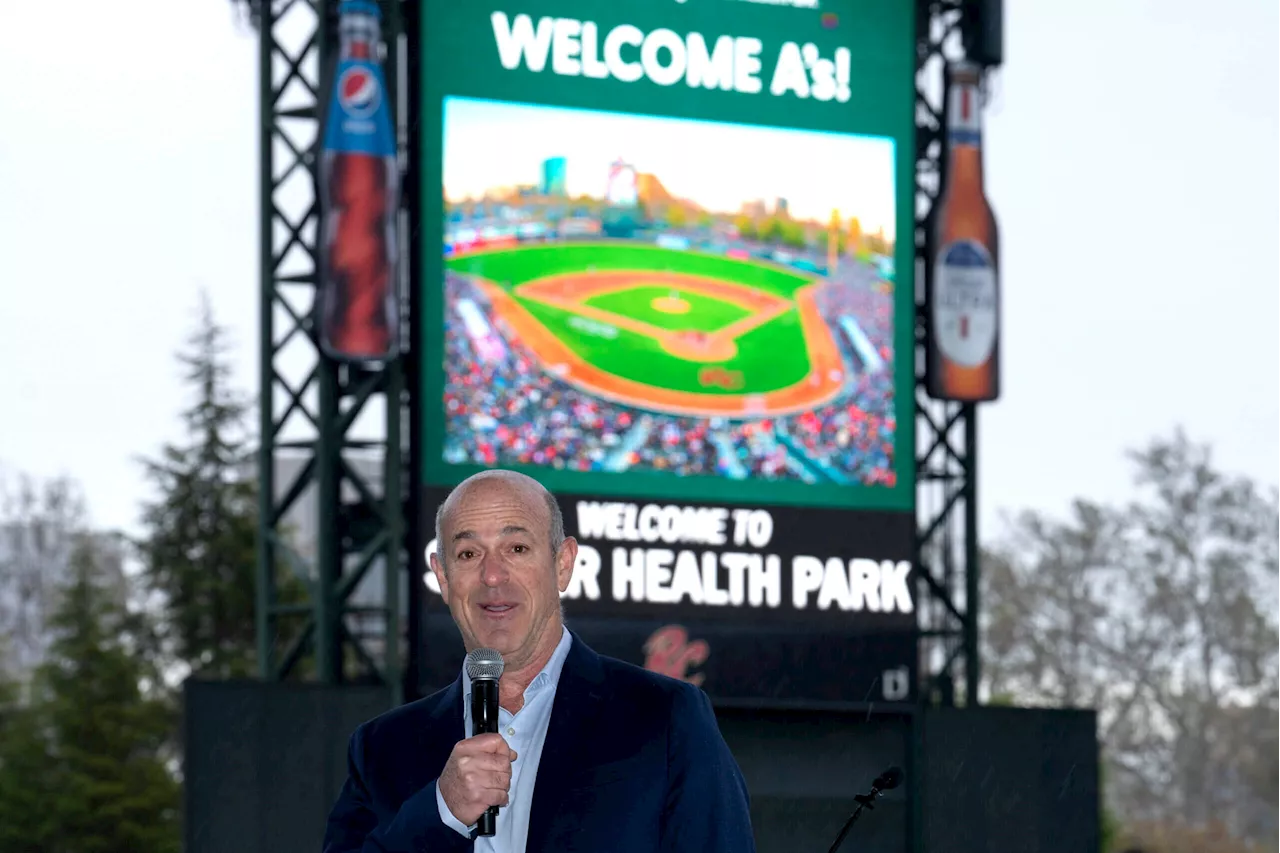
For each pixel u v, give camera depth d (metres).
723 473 28.28
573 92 28.20
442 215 27.47
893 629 28.84
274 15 28.03
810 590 28.45
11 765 58.34
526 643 7.57
